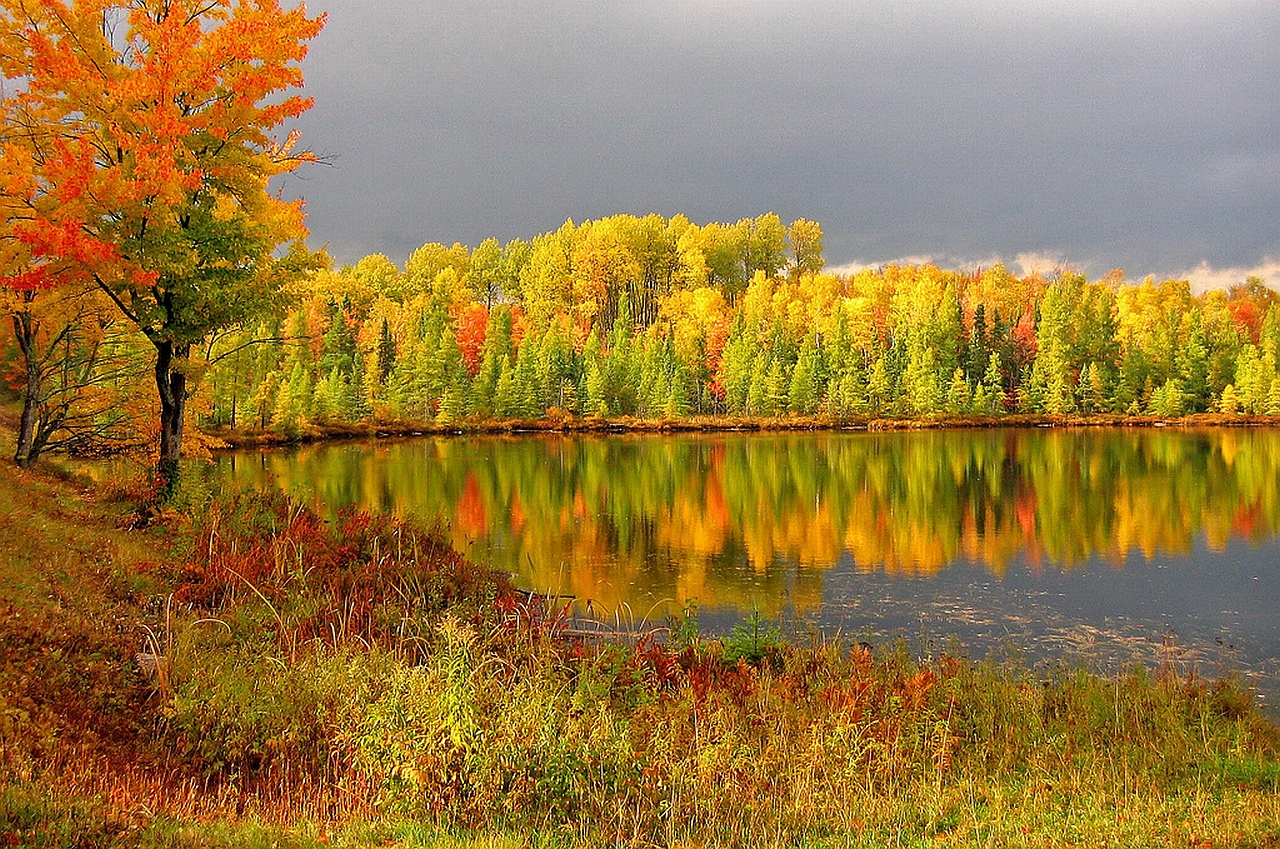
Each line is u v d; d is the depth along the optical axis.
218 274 15.69
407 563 14.74
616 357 99.69
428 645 11.20
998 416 92.50
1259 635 17.73
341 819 6.94
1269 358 92.88
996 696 11.26
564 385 94.25
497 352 101.81
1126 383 97.88
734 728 9.16
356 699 8.54
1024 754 9.72
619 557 25.12
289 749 8.20
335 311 109.06
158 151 14.26
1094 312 109.12
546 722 7.78
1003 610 19.47
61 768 6.71
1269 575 22.86
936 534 28.97
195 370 16.80
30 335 18.06
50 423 20.41
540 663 10.35
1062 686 12.19
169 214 14.74
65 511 14.90
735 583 21.88
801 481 44.16
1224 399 92.75
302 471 47.88
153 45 14.56
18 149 14.03
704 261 143.38
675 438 78.38
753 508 34.84
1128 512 33.19
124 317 18.38
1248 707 11.75
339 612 11.98
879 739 9.55
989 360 102.69
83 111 14.74
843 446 67.56
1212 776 9.03
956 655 15.45
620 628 16.41
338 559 14.48
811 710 10.20
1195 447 61.88
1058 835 7.11
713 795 7.57
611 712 9.13
